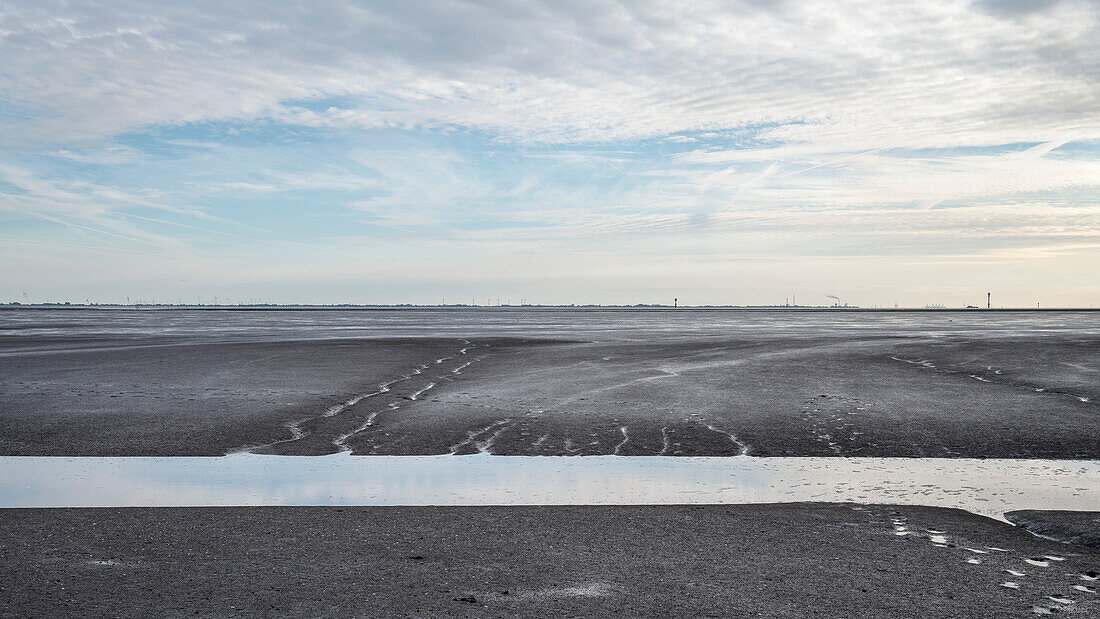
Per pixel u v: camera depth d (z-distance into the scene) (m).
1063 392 21.11
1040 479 11.97
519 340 45.53
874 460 13.41
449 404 19.16
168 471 12.48
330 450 14.18
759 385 22.58
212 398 20.16
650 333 59.59
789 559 7.70
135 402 19.50
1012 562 7.59
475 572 7.27
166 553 7.82
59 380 23.89
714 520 9.30
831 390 21.52
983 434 15.50
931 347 37.62
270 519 9.32
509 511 9.80
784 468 12.78
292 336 52.69
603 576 7.16
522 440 15.03
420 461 13.30
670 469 12.70
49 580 6.93
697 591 6.73
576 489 11.28
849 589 6.79
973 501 10.54
